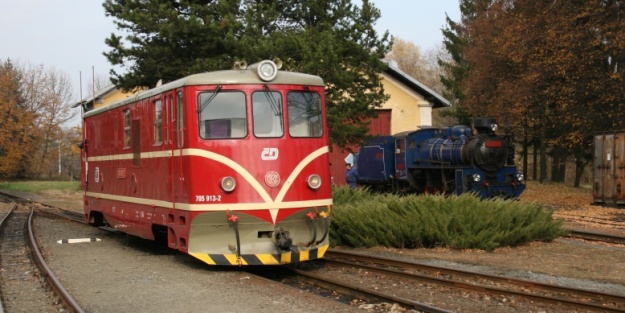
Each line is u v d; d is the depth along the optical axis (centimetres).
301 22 2230
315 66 1933
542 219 1475
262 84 1113
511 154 2334
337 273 1116
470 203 1450
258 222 1079
